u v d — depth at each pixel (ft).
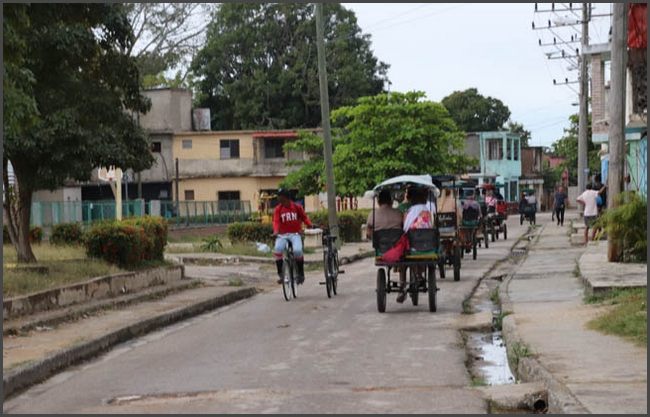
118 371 35.12
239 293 63.77
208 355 37.99
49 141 53.16
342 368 33.91
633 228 63.31
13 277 49.57
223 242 113.39
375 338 41.45
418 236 49.70
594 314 43.34
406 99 138.10
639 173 97.81
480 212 101.76
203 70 217.36
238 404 27.76
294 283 60.54
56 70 54.39
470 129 283.18
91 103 55.83
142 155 59.77
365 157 136.26
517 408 27.55
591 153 237.25
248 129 212.64
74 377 34.24
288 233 59.67
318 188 158.40
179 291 63.05
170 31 162.50
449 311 51.21
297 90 207.00
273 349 38.96
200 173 208.33
